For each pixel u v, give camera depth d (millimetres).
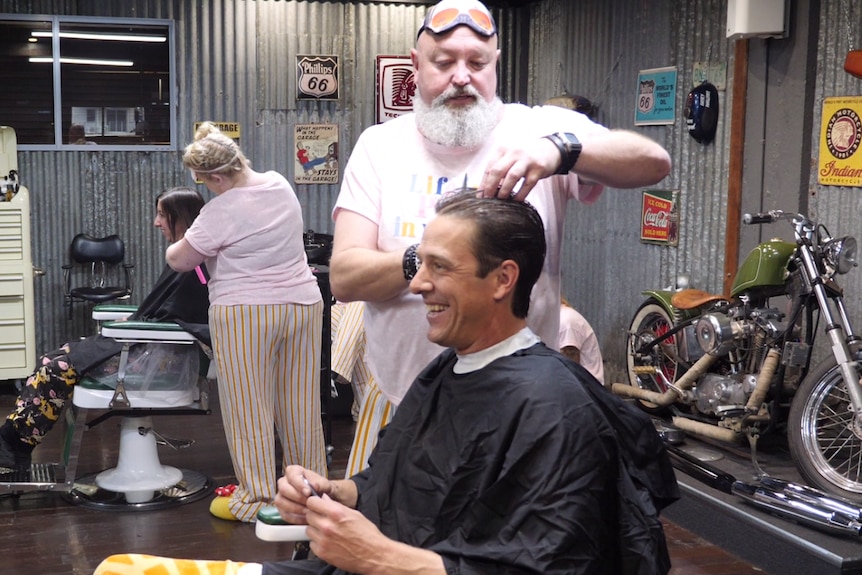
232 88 6879
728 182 5137
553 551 1391
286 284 3705
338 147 7113
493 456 1510
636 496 1473
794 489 3656
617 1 6086
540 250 1595
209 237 3590
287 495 1679
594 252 6410
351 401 5668
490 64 1987
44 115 6617
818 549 3326
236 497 3943
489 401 1547
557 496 1420
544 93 7059
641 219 5863
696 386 4598
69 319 6762
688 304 4680
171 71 6742
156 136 6824
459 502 1551
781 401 4312
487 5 7164
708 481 3967
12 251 5980
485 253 1546
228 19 6809
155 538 3789
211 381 6645
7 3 6430
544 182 2064
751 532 3631
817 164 4566
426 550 1457
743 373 4418
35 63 6559
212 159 3525
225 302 3662
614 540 1472
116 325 3846
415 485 1609
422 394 1705
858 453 3932
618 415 1539
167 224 4105
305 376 3842
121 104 6746
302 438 3873
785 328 4176
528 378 1524
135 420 4238
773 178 4863
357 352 4680
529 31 7223
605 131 2125
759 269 4230
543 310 2096
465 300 1562
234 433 3826
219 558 3613
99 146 6688
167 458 4863
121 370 3951
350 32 7020
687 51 5449
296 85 6969
